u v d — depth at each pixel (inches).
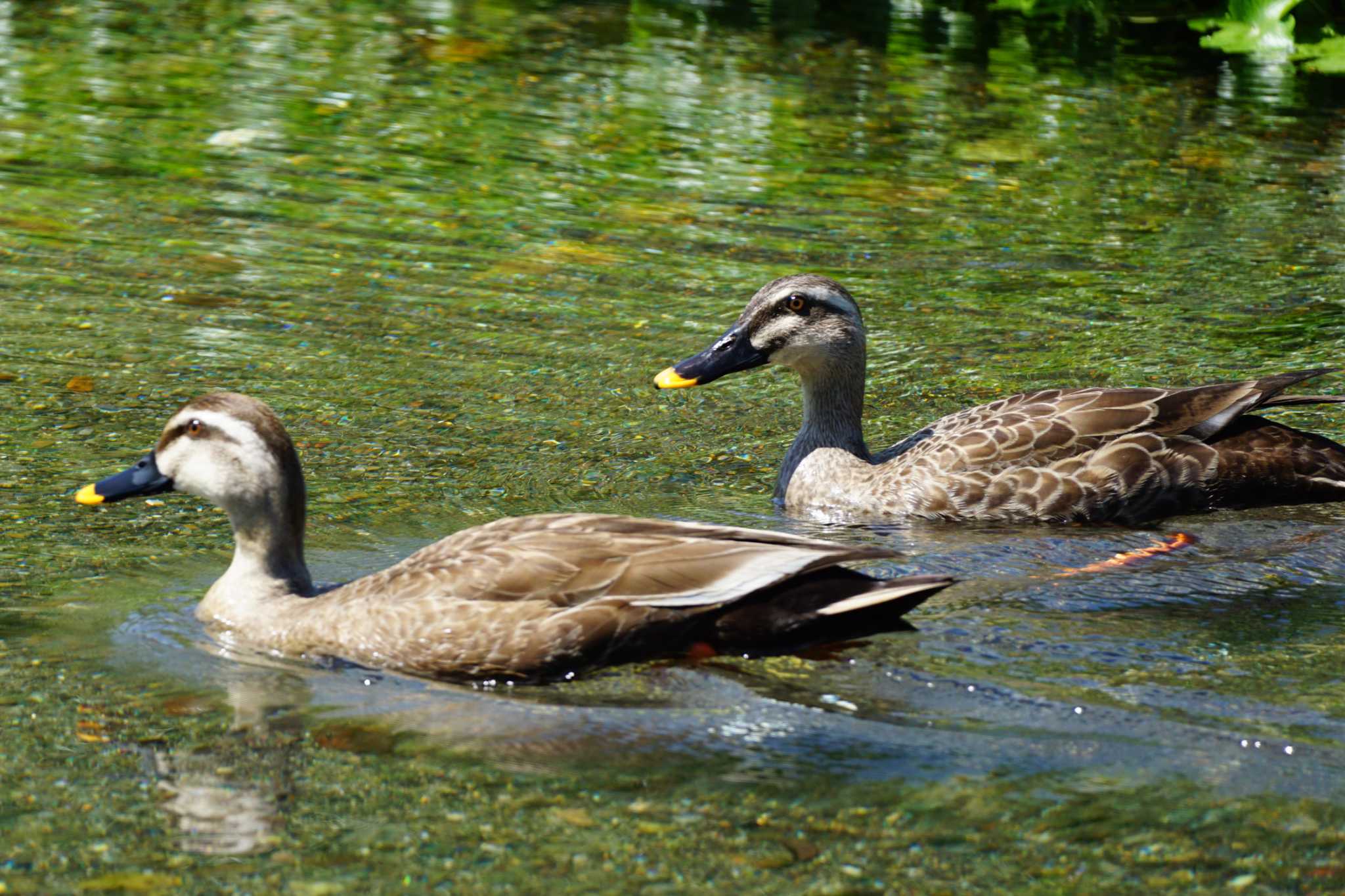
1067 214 848.3
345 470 527.8
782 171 904.3
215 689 376.8
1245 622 415.5
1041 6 1255.5
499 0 1300.4
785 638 392.5
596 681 384.2
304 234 774.5
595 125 971.9
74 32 1152.8
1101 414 518.6
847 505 522.0
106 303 676.7
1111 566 460.8
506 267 742.5
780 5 1290.6
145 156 879.7
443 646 386.3
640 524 404.8
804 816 320.8
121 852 306.5
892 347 669.3
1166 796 327.9
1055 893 296.0
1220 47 1179.3
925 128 992.9
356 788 331.6
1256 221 842.8
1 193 807.1
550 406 596.7
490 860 305.4
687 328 676.1
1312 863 304.8
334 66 1088.8
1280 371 636.1
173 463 418.3
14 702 366.0
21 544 461.1
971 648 396.8
